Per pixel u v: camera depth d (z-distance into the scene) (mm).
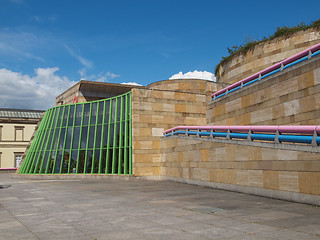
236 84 21078
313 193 11625
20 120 62875
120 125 29797
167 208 11641
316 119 13734
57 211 11266
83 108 32844
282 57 26312
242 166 16062
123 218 9672
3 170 57531
